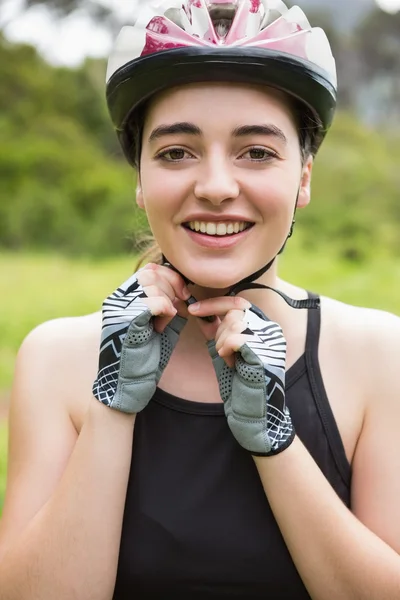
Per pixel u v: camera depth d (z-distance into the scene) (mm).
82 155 18750
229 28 1508
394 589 1396
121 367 1452
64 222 17078
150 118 1486
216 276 1452
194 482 1513
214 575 1486
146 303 1450
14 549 1493
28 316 8656
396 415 1555
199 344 1612
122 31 1525
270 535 1483
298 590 1497
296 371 1580
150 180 1478
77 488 1457
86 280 11289
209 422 1539
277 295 1627
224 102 1408
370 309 1702
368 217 14867
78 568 1443
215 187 1396
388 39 28219
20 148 18438
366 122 23953
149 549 1494
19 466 1608
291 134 1479
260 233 1467
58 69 20828
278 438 1432
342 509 1449
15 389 1681
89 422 1475
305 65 1431
